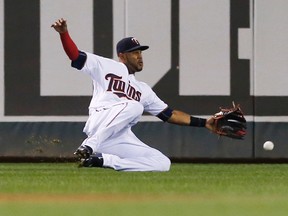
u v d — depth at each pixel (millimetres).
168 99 40531
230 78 40688
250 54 40688
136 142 29859
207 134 41125
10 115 40531
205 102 40656
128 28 40375
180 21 40531
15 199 20016
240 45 40688
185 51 40531
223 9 40562
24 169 33906
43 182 25234
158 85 40531
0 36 40219
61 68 40531
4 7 40219
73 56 29156
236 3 40594
